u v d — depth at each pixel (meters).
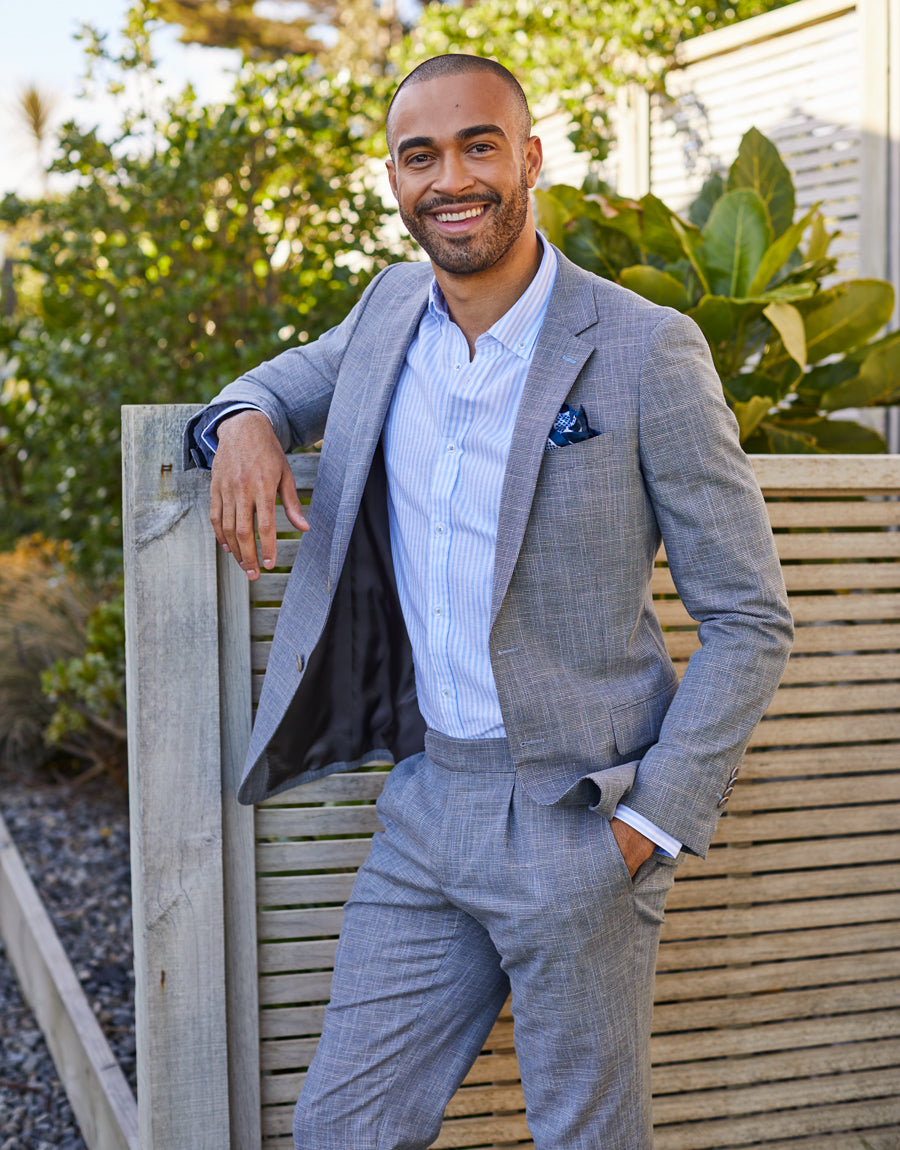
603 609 1.48
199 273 4.15
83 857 3.90
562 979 1.45
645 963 1.51
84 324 4.57
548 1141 1.50
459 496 1.50
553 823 1.48
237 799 1.85
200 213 4.13
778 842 2.09
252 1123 1.94
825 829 2.09
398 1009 1.60
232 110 3.92
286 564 1.90
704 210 3.23
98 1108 2.46
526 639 1.47
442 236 1.45
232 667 1.87
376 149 4.26
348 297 4.04
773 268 2.76
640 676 1.54
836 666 2.06
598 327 1.47
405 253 4.29
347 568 1.70
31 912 3.29
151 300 4.13
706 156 4.15
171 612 1.82
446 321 1.55
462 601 1.51
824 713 2.09
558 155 4.80
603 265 2.95
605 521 1.44
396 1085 1.60
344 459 1.66
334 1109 1.58
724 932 2.06
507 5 4.84
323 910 1.96
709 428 1.42
